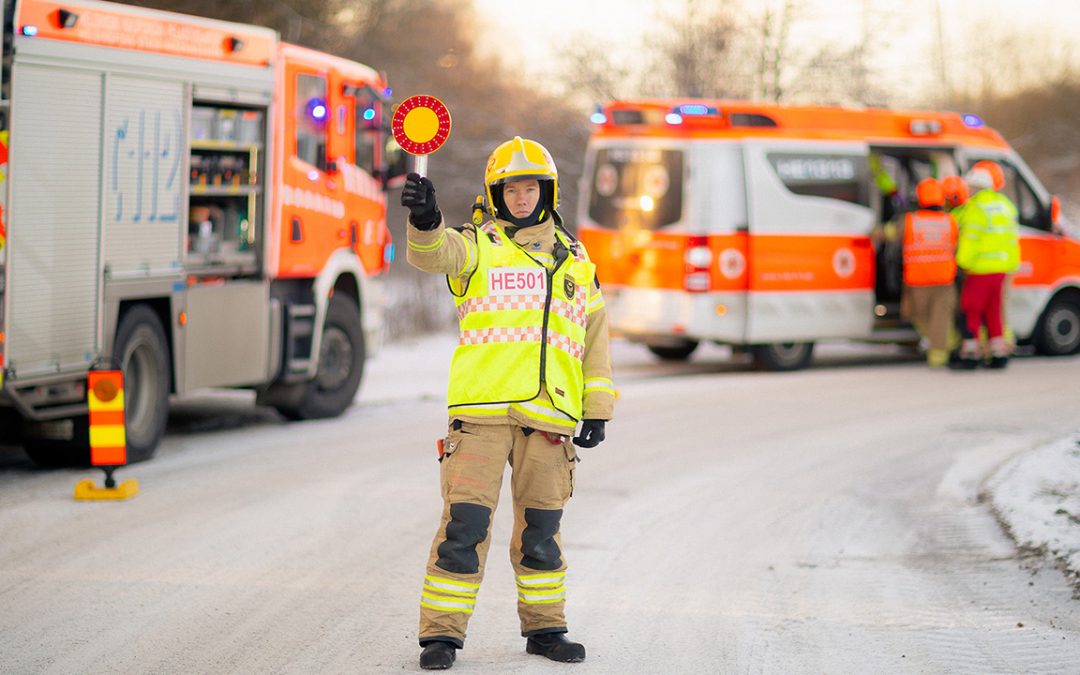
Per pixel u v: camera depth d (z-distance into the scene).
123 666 6.93
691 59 29.80
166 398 13.60
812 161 20.84
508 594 8.59
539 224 7.01
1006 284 20.98
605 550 9.85
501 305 6.84
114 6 12.62
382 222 17.78
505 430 6.87
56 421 12.62
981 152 22.44
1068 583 8.88
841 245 21.03
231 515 10.73
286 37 31.70
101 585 8.56
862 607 8.43
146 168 13.10
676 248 20.31
